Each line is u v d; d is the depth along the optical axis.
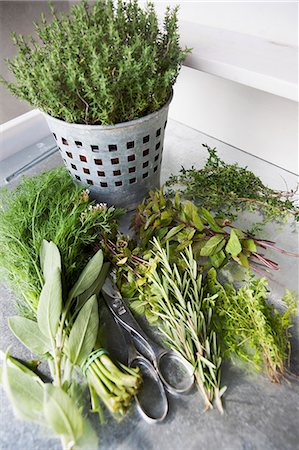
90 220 0.56
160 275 0.54
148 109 0.53
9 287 0.57
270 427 0.43
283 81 0.56
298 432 0.42
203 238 0.56
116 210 0.62
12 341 0.51
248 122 0.76
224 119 0.80
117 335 0.51
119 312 0.51
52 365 0.47
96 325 0.47
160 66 0.51
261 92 0.70
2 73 0.88
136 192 0.63
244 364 0.48
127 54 0.45
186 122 0.88
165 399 0.45
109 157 0.55
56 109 0.49
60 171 0.64
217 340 0.50
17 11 0.84
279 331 0.48
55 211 0.58
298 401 0.45
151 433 0.43
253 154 0.81
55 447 0.42
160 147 0.60
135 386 0.44
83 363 0.46
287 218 0.65
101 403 0.45
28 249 0.54
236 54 0.63
